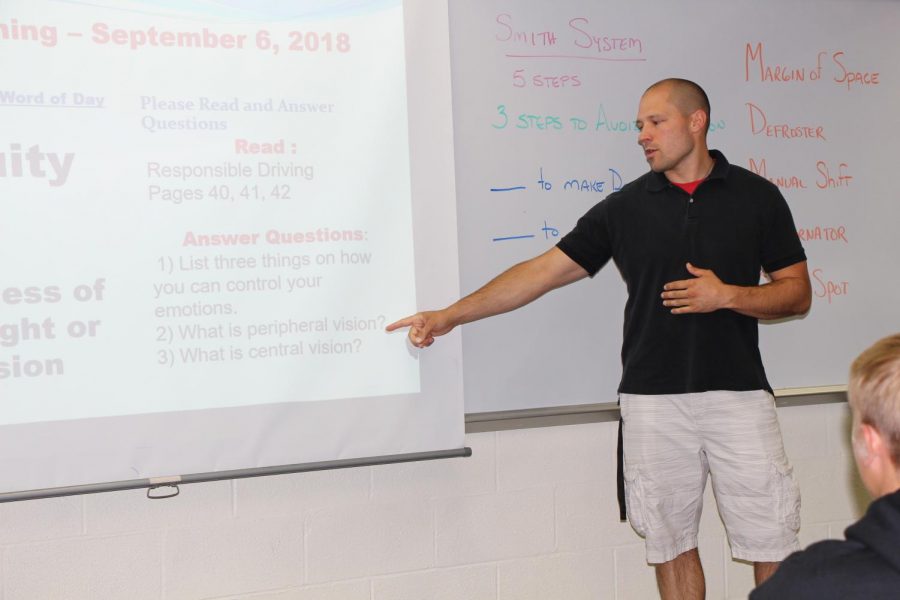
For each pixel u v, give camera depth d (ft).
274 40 7.29
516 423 8.43
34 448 6.66
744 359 7.45
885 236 9.55
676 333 7.48
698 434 7.57
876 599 2.99
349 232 7.45
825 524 9.52
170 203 7.02
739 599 9.27
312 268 7.35
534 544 8.61
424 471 8.24
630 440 7.68
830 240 9.38
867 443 3.44
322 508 7.93
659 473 7.54
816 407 9.48
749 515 7.42
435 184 7.68
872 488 3.52
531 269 7.84
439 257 7.68
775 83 9.20
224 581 7.66
